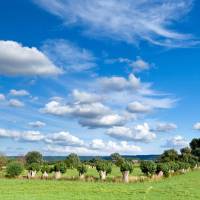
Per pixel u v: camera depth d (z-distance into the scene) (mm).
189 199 50906
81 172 83562
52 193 55688
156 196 53469
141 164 89125
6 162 112688
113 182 75500
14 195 52281
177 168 111625
